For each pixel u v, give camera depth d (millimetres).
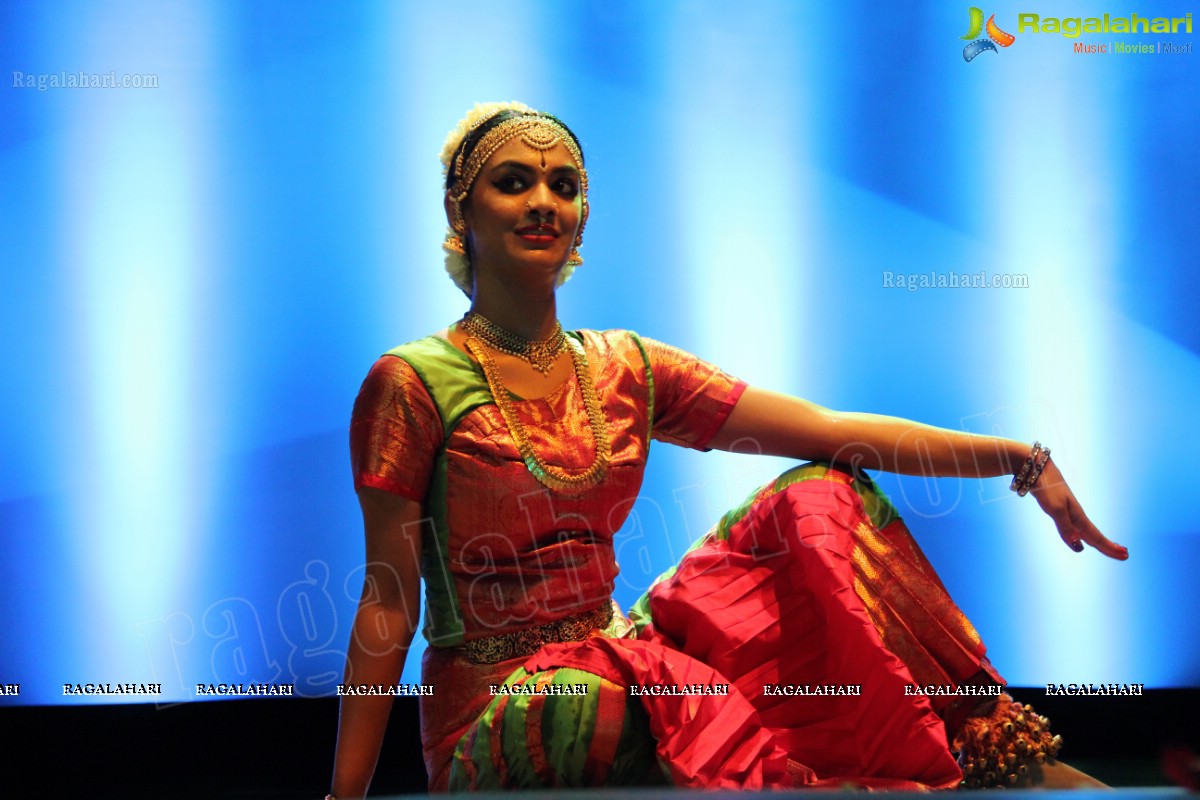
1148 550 6160
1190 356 6191
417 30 6117
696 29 6238
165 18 5996
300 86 6062
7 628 5836
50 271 5957
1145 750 5301
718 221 6277
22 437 5926
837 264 6270
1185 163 6203
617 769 3066
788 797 2098
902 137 6250
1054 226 6250
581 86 6223
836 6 6250
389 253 6109
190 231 6027
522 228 3354
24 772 4930
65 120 5957
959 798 2080
